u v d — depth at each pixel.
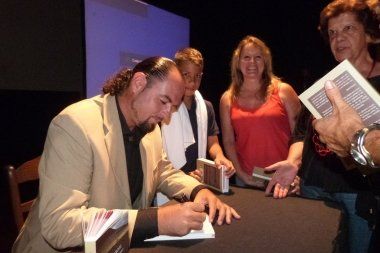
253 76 2.30
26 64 2.08
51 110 2.39
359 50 1.39
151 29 3.52
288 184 1.49
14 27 2.00
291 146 1.74
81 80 2.47
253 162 2.30
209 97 5.53
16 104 2.24
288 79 5.48
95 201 1.12
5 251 2.25
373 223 1.30
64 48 2.34
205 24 5.25
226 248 0.96
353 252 1.37
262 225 1.12
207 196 1.30
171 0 4.53
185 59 2.14
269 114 2.25
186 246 0.97
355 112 0.83
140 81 1.14
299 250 0.94
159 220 1.00
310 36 5.29
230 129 2.42
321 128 0.88
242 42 2.37
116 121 1.19
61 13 2.30
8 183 1.27
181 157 2.12
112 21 2.85
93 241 0.74
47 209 1.00
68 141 1.07
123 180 1.19
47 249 1.12
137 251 0.95
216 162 1.66
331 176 1.45
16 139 2.25
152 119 1.17
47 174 1.04
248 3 5.38
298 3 5.25
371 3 1.36
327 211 1.25
